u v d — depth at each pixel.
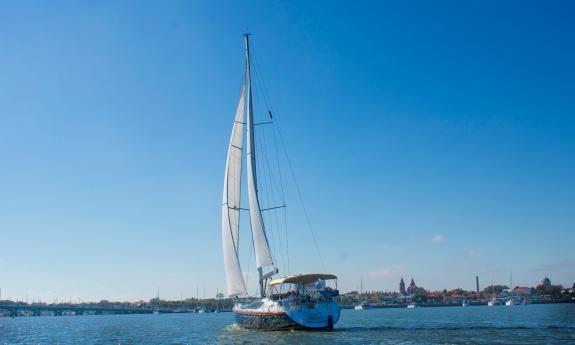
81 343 56.53
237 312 56.59
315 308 50.00
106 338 63.53
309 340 43.59
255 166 58.62
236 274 59.41
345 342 41.72
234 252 59.81
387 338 44.69
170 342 51.59
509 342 40.50
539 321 71.12
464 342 40.84
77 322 147.88
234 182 60.94
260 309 51.62
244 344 42.03
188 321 124.75
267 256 56.34
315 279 51.44
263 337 47.03
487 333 48.94
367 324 71.19
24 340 63.94
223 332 60.31
